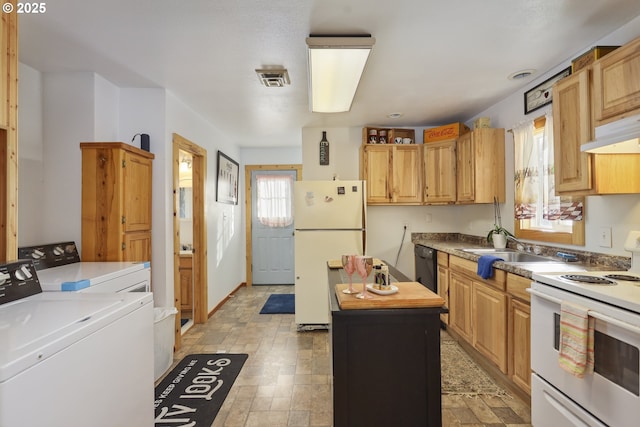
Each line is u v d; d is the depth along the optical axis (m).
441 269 3.30
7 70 1.57
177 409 2.06
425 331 1.40
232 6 1.72
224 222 4.56
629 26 1.90
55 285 1.69
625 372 1.24
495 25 1.92
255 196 5.55
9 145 1.58
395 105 3.37
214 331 3.44
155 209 2.88
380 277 1.57
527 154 2.80
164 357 2.51
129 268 2.16
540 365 1.70
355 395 1.39
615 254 2.00
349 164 4.14
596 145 1.62
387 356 1.40
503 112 3.21
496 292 2.31
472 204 3.73
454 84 2.82
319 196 3.50
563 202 2.39
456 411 2.03
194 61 2.36
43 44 2.10
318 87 2.59
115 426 1.28
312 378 2.45
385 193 3.85
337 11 1.77
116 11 1.75
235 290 5.14
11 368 0.85
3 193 1.56
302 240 3.48
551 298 1.58
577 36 2.05
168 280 2.90
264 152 5.51
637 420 1.19
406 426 1.40
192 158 3.70
